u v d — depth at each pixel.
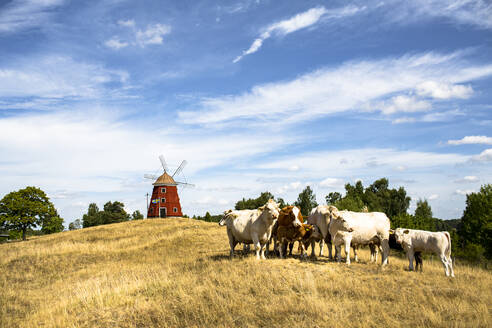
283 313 8.85
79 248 27.42
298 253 17.23
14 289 16.45
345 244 13.71
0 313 12.09
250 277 11.34
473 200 42.19
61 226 70.62
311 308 8.90
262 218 14.05
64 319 9.95
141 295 11.18
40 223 56.47
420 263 13.83
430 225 41.56
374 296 9.98
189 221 46.03
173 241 27.77
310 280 10.76
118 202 100.94
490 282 12.05
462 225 44.56
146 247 26.69
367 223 13.97
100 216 94.75
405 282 11.35
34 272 20.58
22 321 10.89
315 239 15.52
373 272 12.53
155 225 42.97
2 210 53.88
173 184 61.62
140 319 9.37
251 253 15.95
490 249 38.41
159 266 16.70
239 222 14.95
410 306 9.25
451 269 12.89
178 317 9.21
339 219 13.71
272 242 22.27
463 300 9.54
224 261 14.26
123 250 26.11
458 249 38.31
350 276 11.80
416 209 47.28
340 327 7.89
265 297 9.96
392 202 54.91
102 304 10.64
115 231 40.03
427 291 10.45
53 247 28.70
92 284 14.48
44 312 11.14
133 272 15.89
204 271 13.05
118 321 9.41
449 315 8.56
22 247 33.88
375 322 8.23
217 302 9.64
